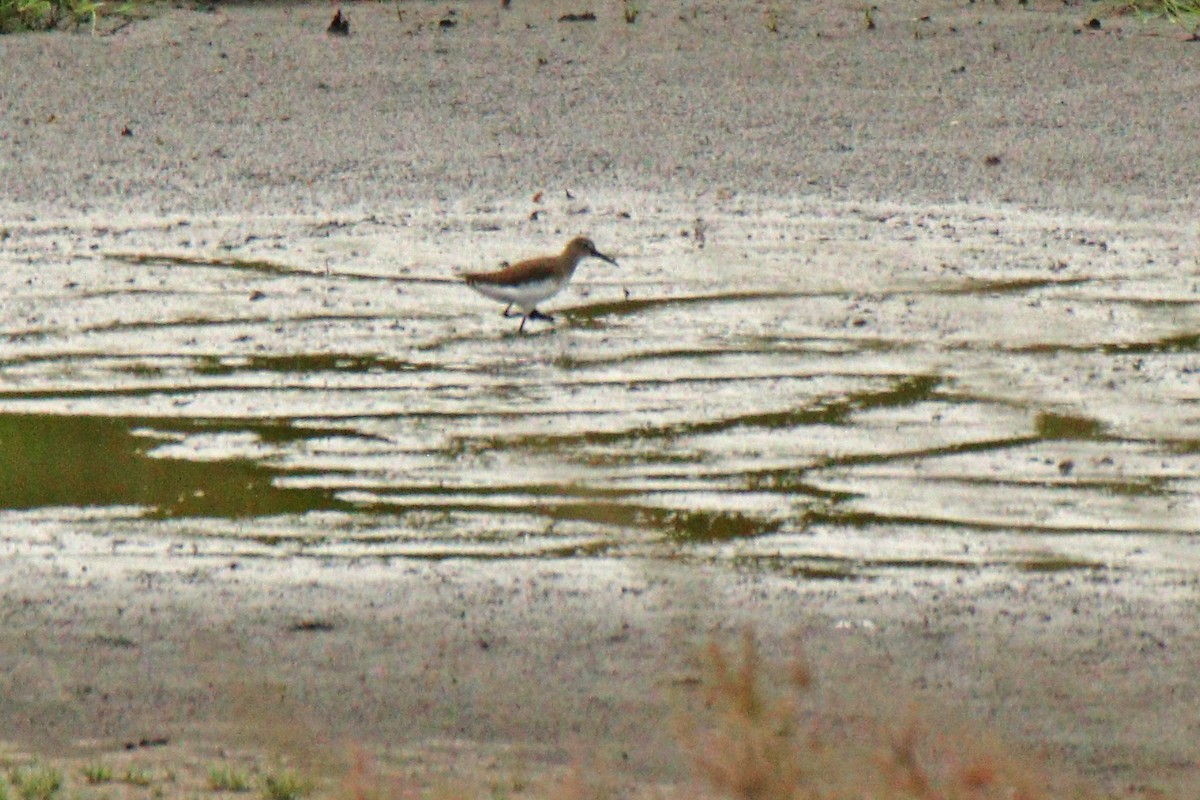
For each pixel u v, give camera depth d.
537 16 69.25
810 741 19.66
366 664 23.38
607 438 32.53
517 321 39.56
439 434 32.75
